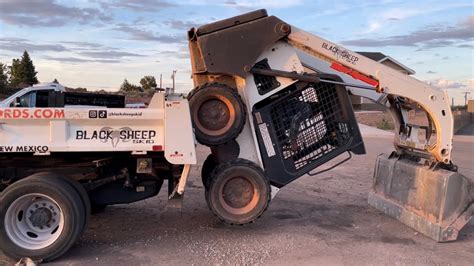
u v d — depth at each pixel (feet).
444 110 22.36
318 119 22.20
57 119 17.94
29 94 44.50
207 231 21.56
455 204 20.71
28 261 17.01
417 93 22.45
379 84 22.47
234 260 17.76
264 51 21.61
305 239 20.62
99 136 18.33
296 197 29.81
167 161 19.40
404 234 21.76
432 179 21.53
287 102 21.98
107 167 20.07
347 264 17.61
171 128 18.53
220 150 21.81
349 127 22.17
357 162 46.65
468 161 51.11
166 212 24.91
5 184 19.35
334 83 21.83
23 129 17.88
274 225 22.93
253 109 21.63
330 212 25.86
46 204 17.71
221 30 20.94
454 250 19.56
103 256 17.97
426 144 22.89
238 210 20.90
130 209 25.48
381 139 78.79
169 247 19.16
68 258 17.70
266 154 21.81
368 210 26.43
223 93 20.58
